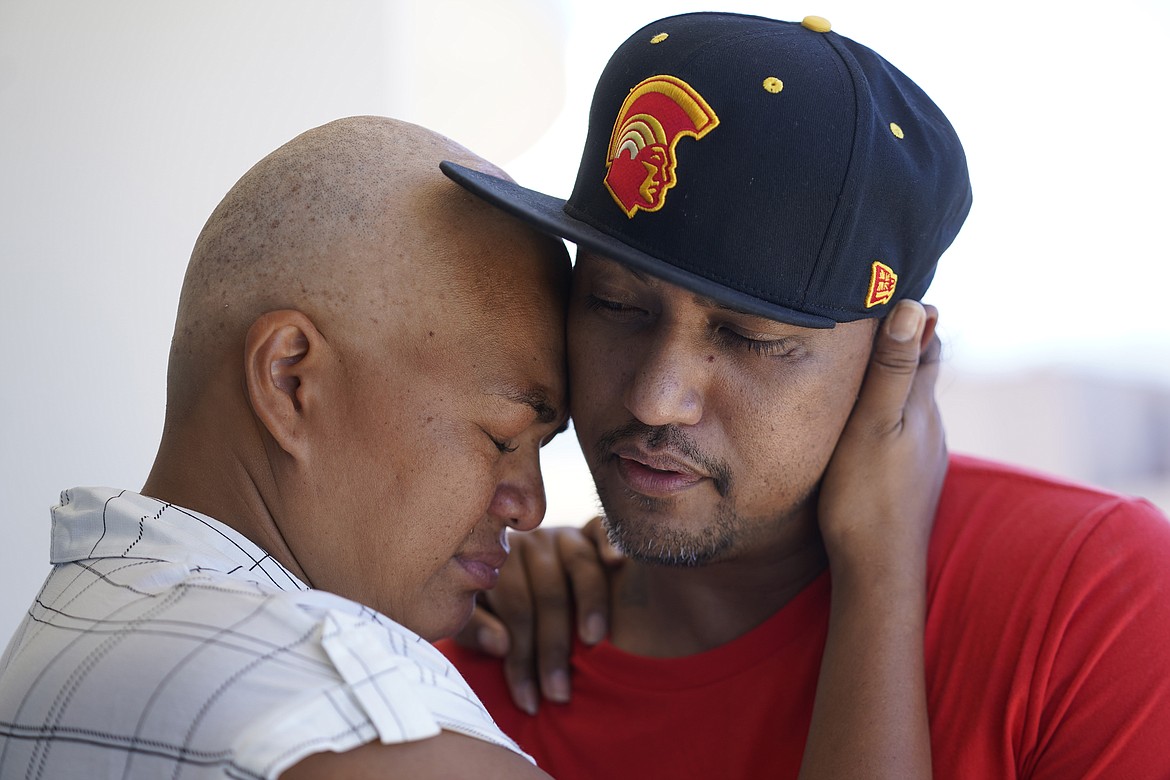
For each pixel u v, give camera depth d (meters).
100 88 1.79
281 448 0.89
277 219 0.90
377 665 0.70
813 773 0.97
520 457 1.01
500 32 2.10
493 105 2.14
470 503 0.94
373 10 1.99
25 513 1.76
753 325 0.96
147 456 1.85
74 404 1.79
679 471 1.02
